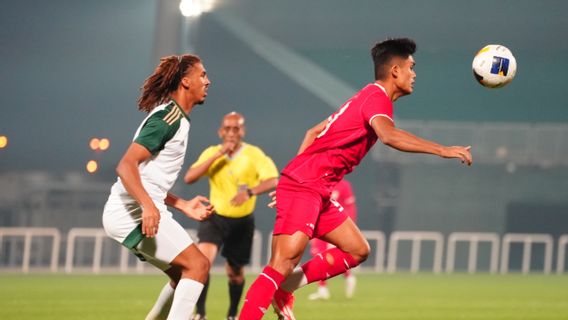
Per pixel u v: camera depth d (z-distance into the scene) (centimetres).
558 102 9500
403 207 7150
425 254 6956
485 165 7138
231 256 2559
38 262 5919
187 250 1656
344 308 3166
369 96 1728
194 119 7794
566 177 7131
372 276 5484
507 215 7150
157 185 1661
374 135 1772
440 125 7144
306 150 1788
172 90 1709
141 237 1656
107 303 3166
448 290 4312
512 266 7150
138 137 1614
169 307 1773
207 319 2681
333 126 1764
